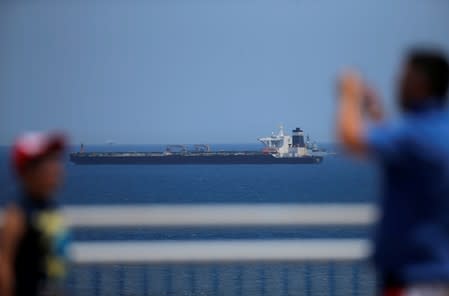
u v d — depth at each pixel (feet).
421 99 35.50
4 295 35.94
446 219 34.65
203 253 55.88
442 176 34.19
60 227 37.63
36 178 36.78
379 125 35.65
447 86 35.76
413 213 34.63
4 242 36.42
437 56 35.29
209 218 55.06
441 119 35.06
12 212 36.68
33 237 36.32
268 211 55.11
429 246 34.47
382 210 35.70
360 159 35.76
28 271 36.22
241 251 55.77
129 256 55.72
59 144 37.09
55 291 37.55
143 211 55.11
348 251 55.88
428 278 34.53
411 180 34.53
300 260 55.88
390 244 35.12
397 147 34.12
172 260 55.72
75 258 55.57
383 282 36.24
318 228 57.52
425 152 33.99
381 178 36.37
